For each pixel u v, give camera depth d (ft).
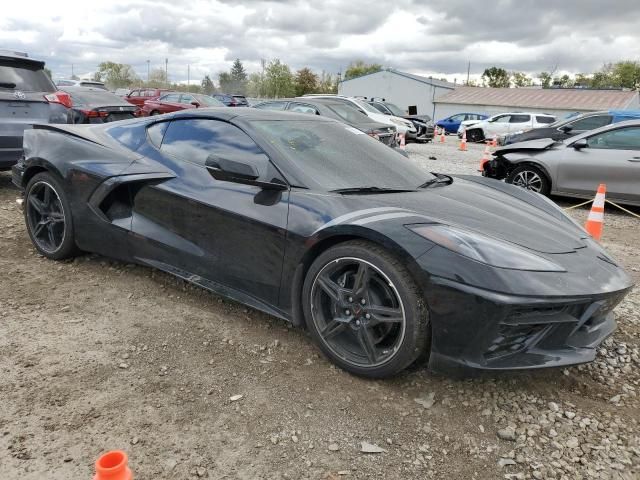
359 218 8.50
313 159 10.30
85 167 12.18
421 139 70.54
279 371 8.88
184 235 10.85
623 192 24.84
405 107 166.71
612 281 8.41
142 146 12.14
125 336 9.77
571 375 9.37
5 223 16.58
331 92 230.68
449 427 7.72
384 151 12.19
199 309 11.05
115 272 12.80
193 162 11.07
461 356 7.78
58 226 13.16
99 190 11.94
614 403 8.60
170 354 9.23
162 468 6.53
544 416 8.08
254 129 10.56
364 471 6.74
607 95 139.33
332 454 7.01
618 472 6.95
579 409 8.35
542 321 7.72
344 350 8.84
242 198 9.87
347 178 10.11
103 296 11.45
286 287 9.39
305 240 8.90
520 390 8.75
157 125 12.26
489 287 7.45
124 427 7.24
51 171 12.69
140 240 11.58
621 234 21.09
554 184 26.71
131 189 11.76
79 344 9.37
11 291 11.40
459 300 7.55
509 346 7.86
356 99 58.08
